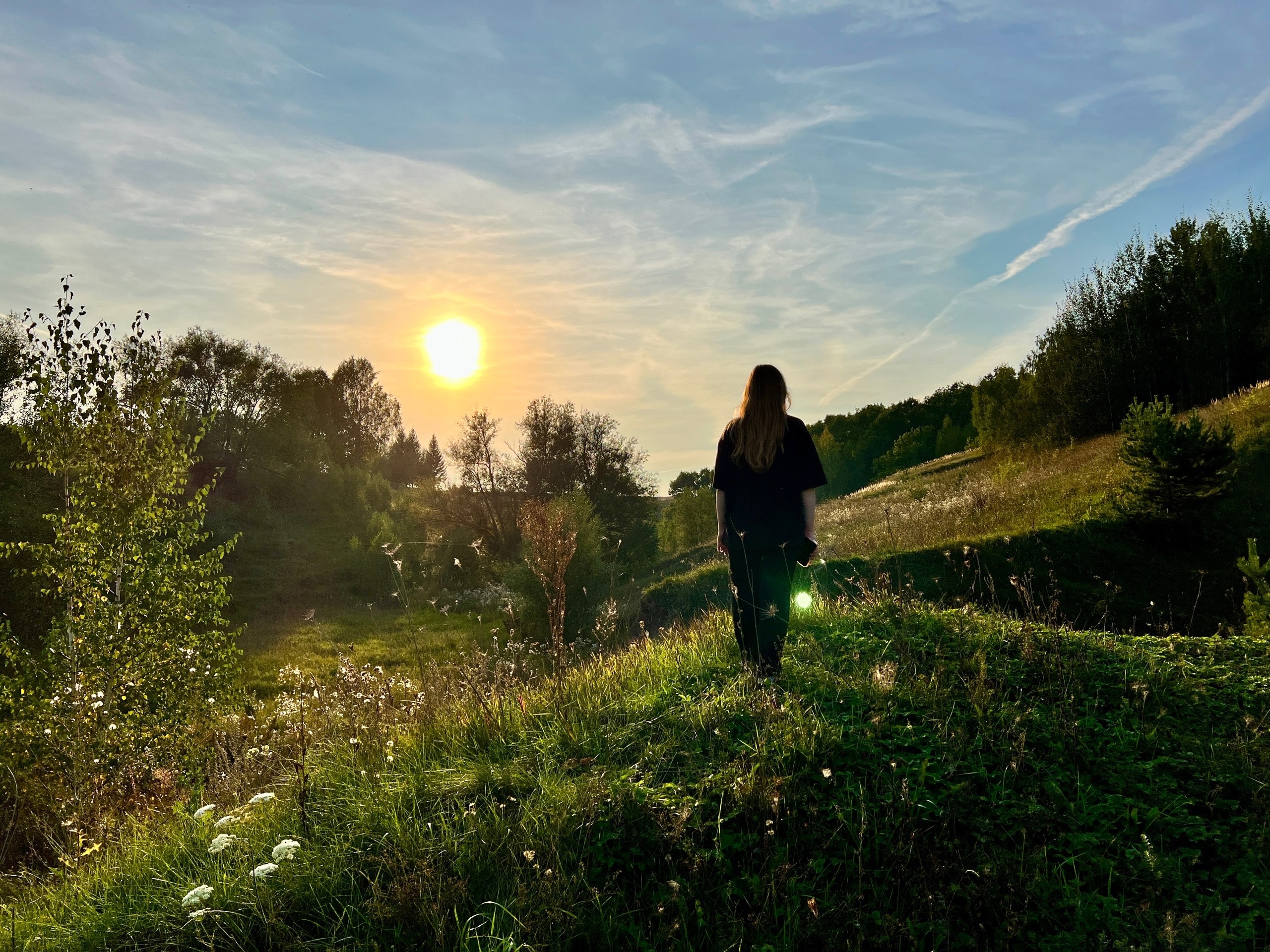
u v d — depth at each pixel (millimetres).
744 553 4848
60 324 11688
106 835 5215
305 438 67125
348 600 38594
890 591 6902
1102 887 3033
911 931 2836
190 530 12492
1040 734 4023
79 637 11125
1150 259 34406
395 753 4688
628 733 4305
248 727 9375
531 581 20875
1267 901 2846
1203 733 4090
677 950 2789
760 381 4797
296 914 3164
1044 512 18969
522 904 2955
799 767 3779
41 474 21562
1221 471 18172
